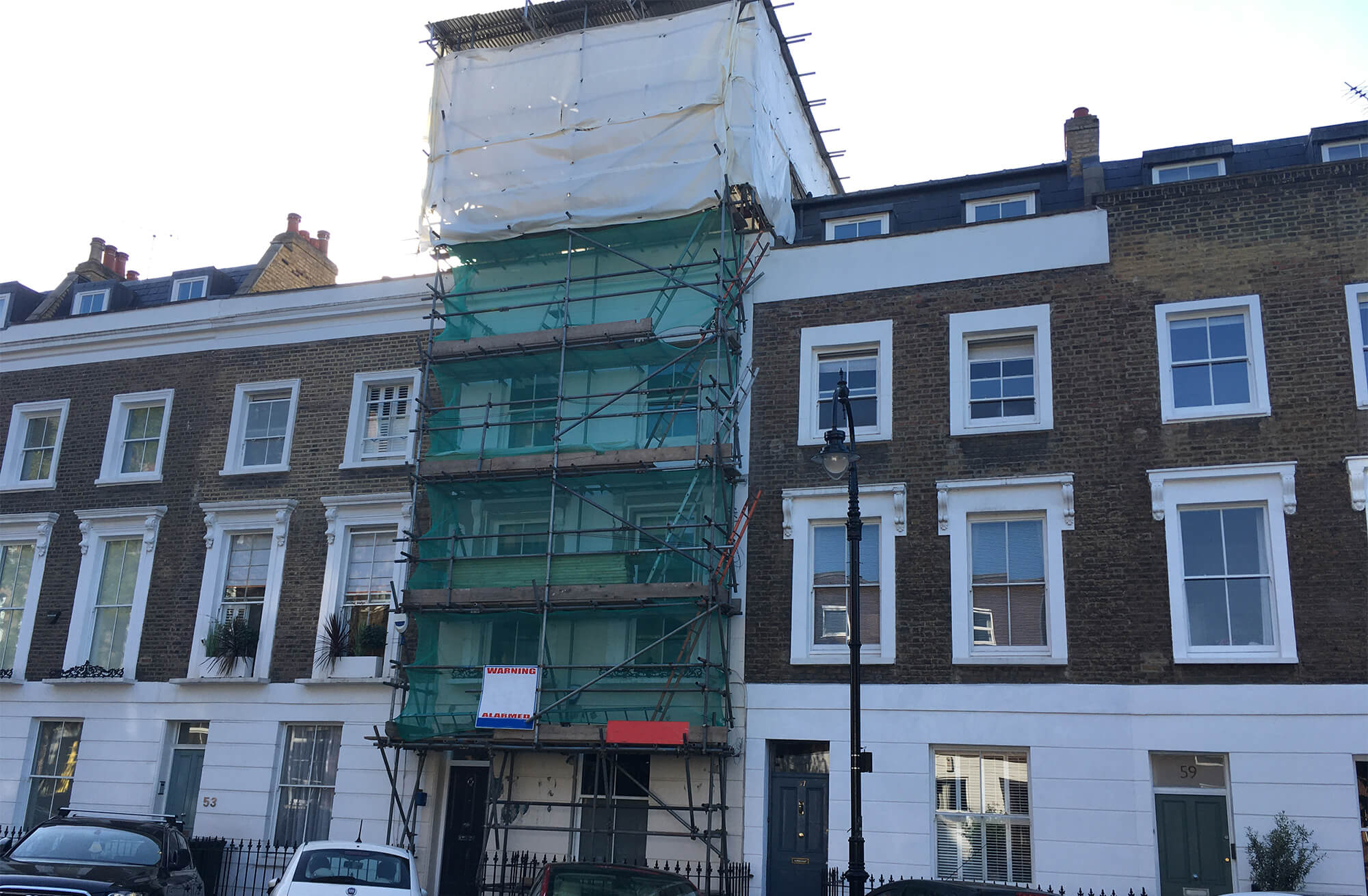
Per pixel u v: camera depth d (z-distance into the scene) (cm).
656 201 2102
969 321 1942
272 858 2059
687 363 2061
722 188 2067
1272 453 1730
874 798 1780
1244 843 1600
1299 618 1659
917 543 1867
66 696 2303
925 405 1928
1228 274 1825
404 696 2050
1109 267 1891
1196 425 1778
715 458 1894
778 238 2141
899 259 2014
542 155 2228
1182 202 1880
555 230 2167
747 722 1867
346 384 2317
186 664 2238
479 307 2234
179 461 2386
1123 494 1786
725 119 2112
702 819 1853
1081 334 1877
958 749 1784
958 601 1820
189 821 2169
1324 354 1745
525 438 2133
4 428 2562
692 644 1847
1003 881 1709
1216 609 1716
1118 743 1692
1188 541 1752
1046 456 1841
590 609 1919
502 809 1970
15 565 2462
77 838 1562
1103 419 1828
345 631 2161
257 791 2111
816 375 2022
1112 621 1741
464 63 2344
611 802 1914
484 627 2047
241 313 2425
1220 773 1662
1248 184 1850
